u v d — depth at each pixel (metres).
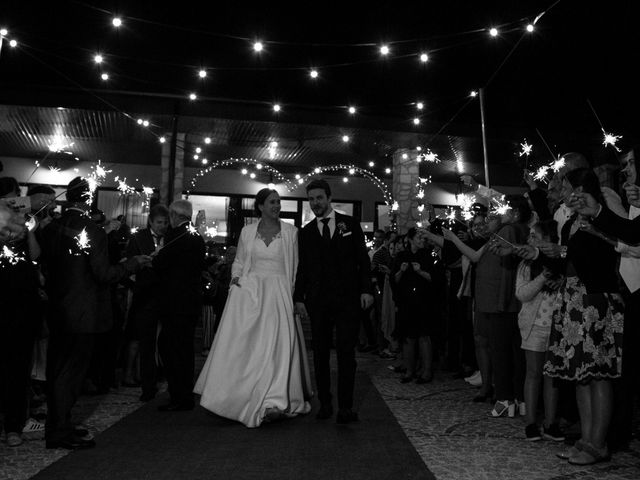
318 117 10.47
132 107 9.99
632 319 3.07
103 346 5.34
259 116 10.34
